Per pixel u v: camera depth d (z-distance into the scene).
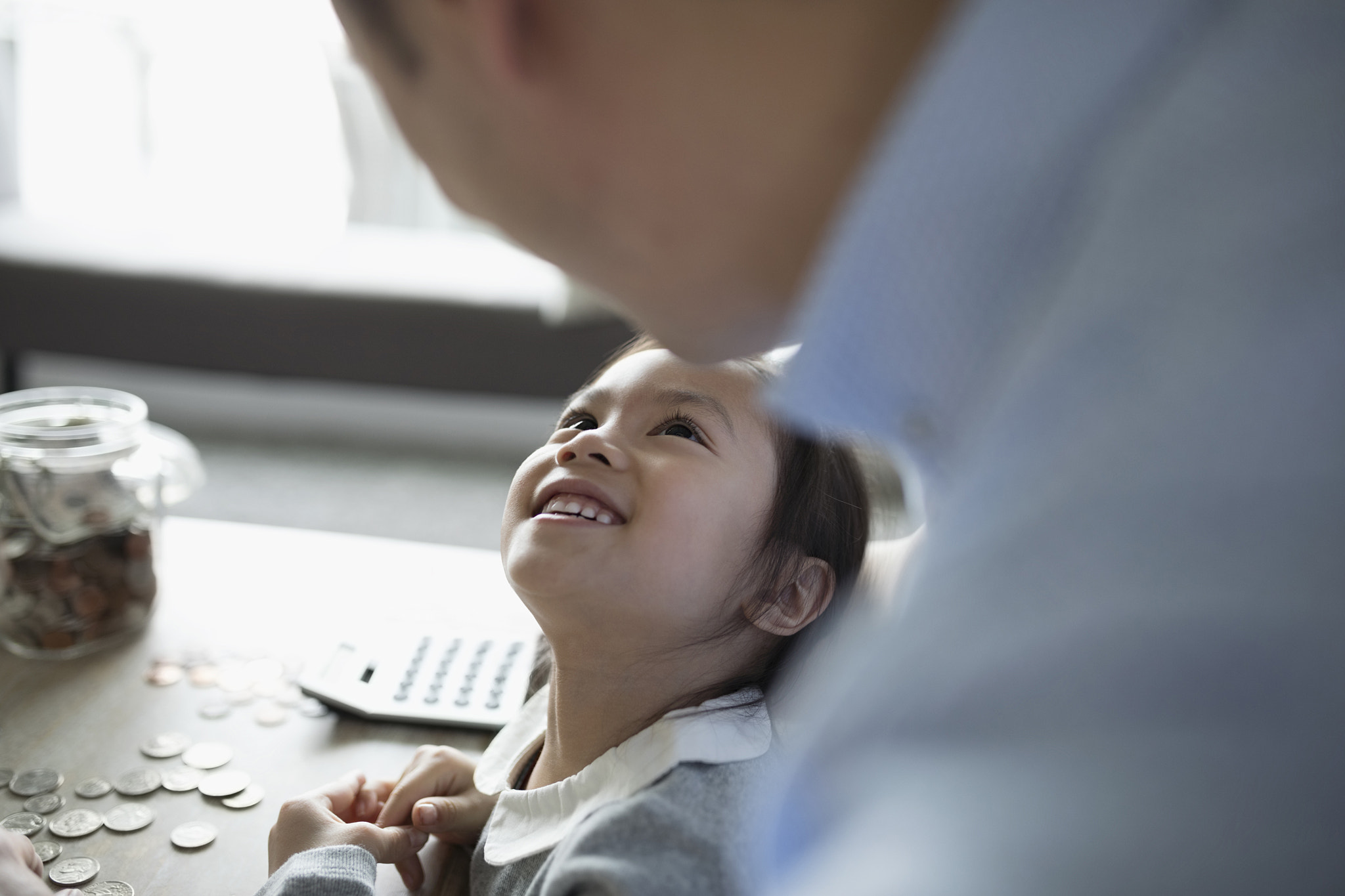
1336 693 0.25
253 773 0.71
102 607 0.85
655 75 0.30
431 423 2.82
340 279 2.31
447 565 1.03
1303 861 0.25
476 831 0.67
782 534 0.67
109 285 2.29
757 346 0.37
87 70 2.93
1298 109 0.25
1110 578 0.26
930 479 0.32
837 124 0.30
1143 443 0.26
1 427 0.84
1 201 2.97
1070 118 0.27
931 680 0.28
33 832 0.64
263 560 1.02
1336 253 0.25
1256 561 0.25
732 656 0.66
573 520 0.62
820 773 0.30
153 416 2.77
